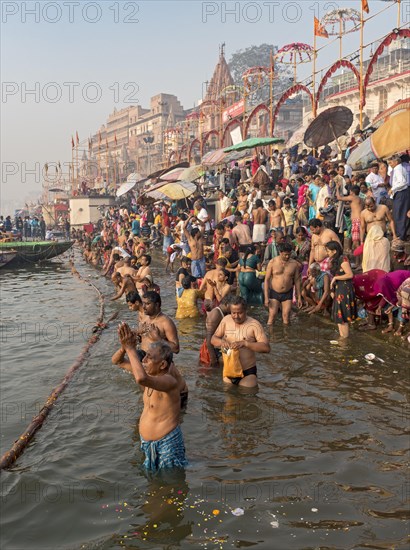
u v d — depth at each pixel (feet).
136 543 12.52
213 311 25.64
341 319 29.32
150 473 15.84
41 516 13.85
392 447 16.79
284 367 25.11
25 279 71.87
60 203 212.64
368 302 30.19
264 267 44.86
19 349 32.40
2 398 23.67
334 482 14.84
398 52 120.57
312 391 21.89
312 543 12.17
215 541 12.42
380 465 15.70
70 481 15.58
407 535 12.31
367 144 38.11
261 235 50.85
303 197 50.83
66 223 159.02
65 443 18.20
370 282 30.17
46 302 51.01
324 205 43.62
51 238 134.00
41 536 13.00
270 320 33.63
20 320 42.19
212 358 25.73
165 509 13.87
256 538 12.45
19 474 16.16
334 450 16.78
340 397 21.09
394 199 34.50
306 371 24.39
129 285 43.29
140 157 243.19
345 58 61.77
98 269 80.84
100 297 50.90
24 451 17.71
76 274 74.59
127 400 22.12
